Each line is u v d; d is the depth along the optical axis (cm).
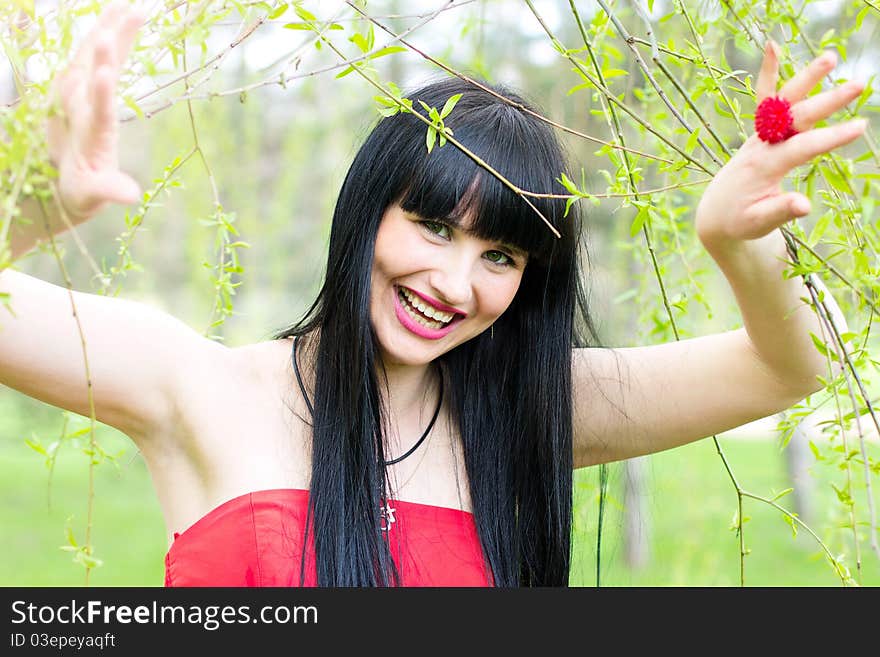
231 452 163
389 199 160
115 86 108
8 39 125
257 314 591
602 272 368
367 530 164
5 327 143
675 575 478
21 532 711
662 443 195
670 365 190
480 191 156
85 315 152
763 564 597
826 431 154
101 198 111
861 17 153
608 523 245
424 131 159
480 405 186
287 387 172
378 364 179
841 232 150
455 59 311
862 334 163
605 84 165
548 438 185
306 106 573
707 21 167
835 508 193
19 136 106
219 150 550
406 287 162
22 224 116
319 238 644
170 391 161
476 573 176
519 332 186
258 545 159
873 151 133
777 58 127
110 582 615
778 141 125
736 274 150
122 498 827
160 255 636
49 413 541
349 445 165
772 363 175
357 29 155
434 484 181
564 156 174
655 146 231
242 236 573
